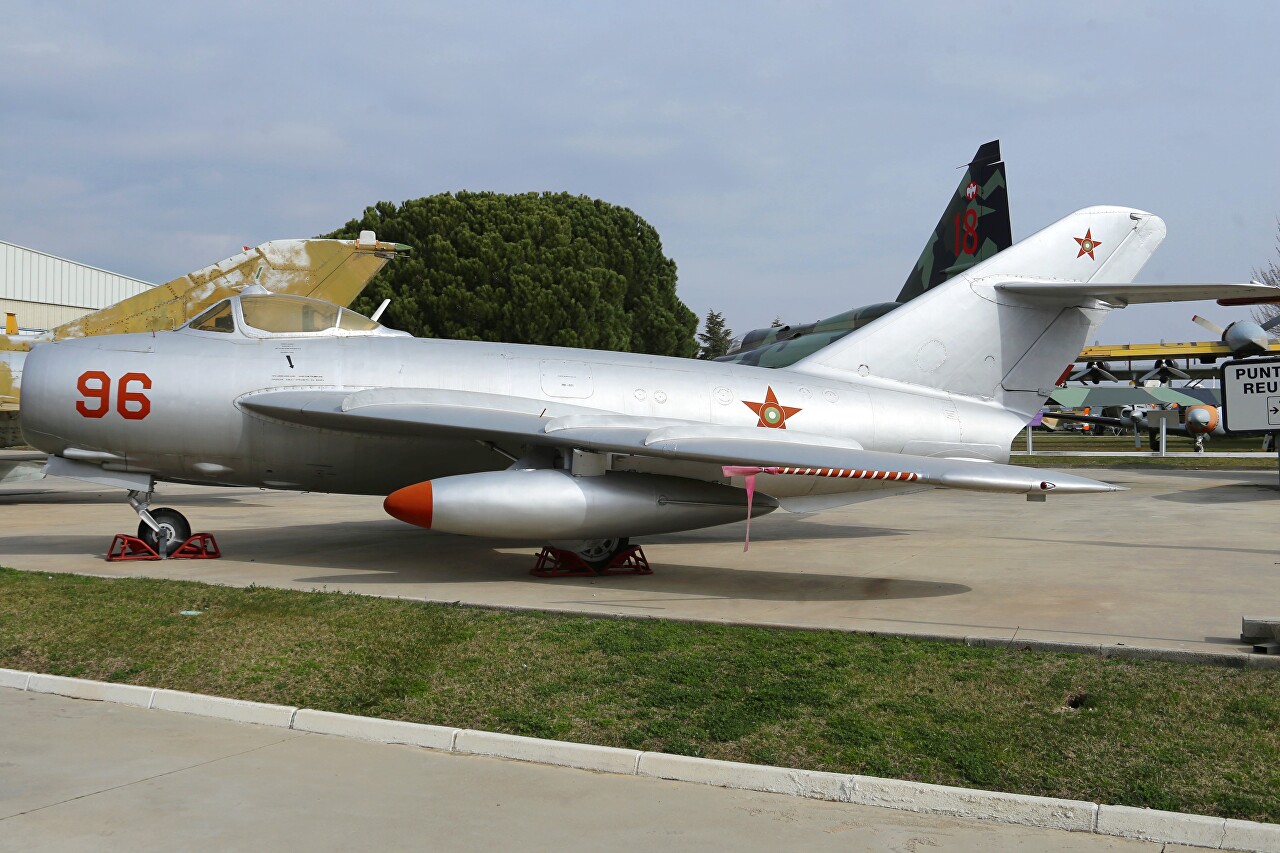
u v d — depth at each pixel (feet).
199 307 67.97
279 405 35.24
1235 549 40.34
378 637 23.68
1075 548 41.37
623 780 16.02
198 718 19.31
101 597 27.96
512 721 18.38
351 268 70.85
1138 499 64.59
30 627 24.95
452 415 34.09
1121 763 15.85
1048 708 18.43
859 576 34.40
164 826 13.91
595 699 19.40
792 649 22.48
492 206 132.98
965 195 76.84
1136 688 19.27
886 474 29.12
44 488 78.18
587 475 33.06
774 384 40.55
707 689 19.74
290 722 18.71
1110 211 44.98
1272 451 129.59
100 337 37.99
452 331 124.67
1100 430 230.68
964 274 43.68
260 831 13.75
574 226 147.84
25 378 36.40
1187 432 121.49
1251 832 13.33
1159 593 30.40
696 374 40.01
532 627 24.50
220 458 37.11
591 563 34.73
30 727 18.58
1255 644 21.70
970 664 21.09
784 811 14.76
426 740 17.63
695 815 14.52
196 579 32.86
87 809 14.51
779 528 50.37
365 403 34.09
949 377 43.52
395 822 14.14
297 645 23.12
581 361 39.27
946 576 34.32
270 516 55.72
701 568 36.47
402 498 31.27
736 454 30.55
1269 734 16.83
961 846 13.48
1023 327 44.09
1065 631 24.64
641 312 155.02
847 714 18.30
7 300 144.87
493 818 14.32
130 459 37.06
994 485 28.40
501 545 42.37
